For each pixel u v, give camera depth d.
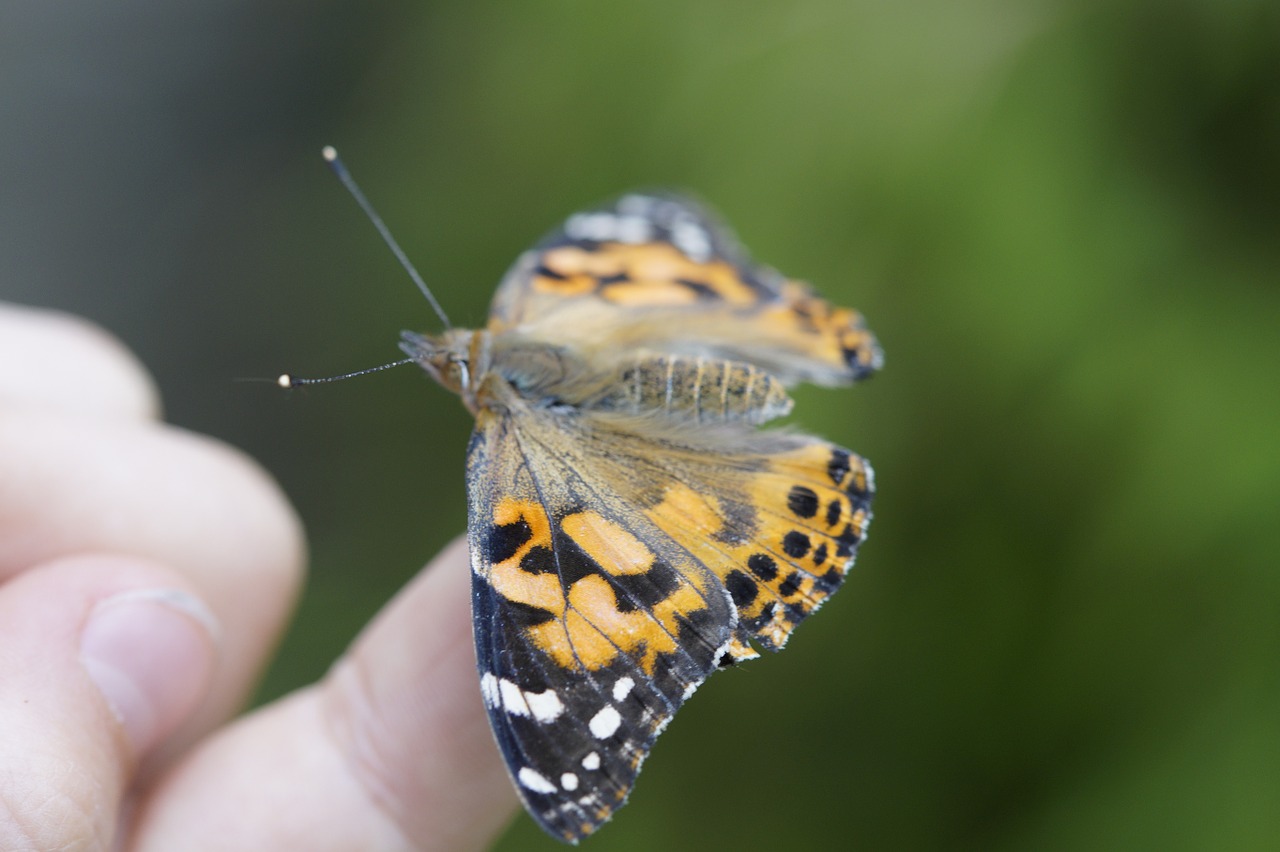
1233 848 0.26
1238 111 0.28
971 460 0.28
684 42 0.30
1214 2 0.28
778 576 0.23
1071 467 0.28
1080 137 0.28
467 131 0.32
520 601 0.22
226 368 0.46
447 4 0.35
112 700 0.23
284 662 0.33
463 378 0.24
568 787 0.22
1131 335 0.28
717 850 0.29
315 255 0.44
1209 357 0.27
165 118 0.54
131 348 0.48
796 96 0.29
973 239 0.28
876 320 0.28
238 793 0.23
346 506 0.37
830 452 0.23
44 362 0.25
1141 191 0.28
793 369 0.25
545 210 0.31
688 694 0.22
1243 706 0.26
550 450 0.23
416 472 0.35
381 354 0.35
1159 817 0.26
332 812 0.23
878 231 0.29
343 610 0.33
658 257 0.26
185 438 0.25
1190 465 0.27
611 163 0.30
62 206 0.52
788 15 0.30
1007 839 0.28
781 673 0.29
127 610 0.23
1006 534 0.28
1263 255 0.28
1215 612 0.27
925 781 0.28
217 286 0.48
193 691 0.23
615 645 0.22
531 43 0.31
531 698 0.22
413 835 0.24
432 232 0.32
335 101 0.52
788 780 0.29
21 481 0.24
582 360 0.24
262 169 0.51
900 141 0.29
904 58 0.29
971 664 0.28
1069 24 0.29
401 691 0.23
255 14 0.55
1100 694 0.27
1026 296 0.28
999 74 0.29
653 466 0.23
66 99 0.56
